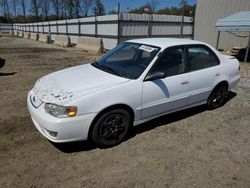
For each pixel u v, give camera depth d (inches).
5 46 889.5
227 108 221.1
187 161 139.5
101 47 715.4
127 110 152.9
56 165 133.2
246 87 293.4
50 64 456.1
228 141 162.9
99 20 815.7
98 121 141.0
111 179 123.3
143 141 159.5
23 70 389.1
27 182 119.7
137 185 119.5
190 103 188.2
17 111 204.2
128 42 194.9
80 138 138.5
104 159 139.5
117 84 146.4
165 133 170.9
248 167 135.7
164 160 139.9
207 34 794.2
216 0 744.3
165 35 853.8
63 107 130.1
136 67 162.9
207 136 168.7
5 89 271.3
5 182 119.2
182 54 177.9
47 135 137.3
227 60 215.2
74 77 159.0
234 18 509.4
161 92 163.3
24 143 153.9
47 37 1175.0
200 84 189.0
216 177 126.6
